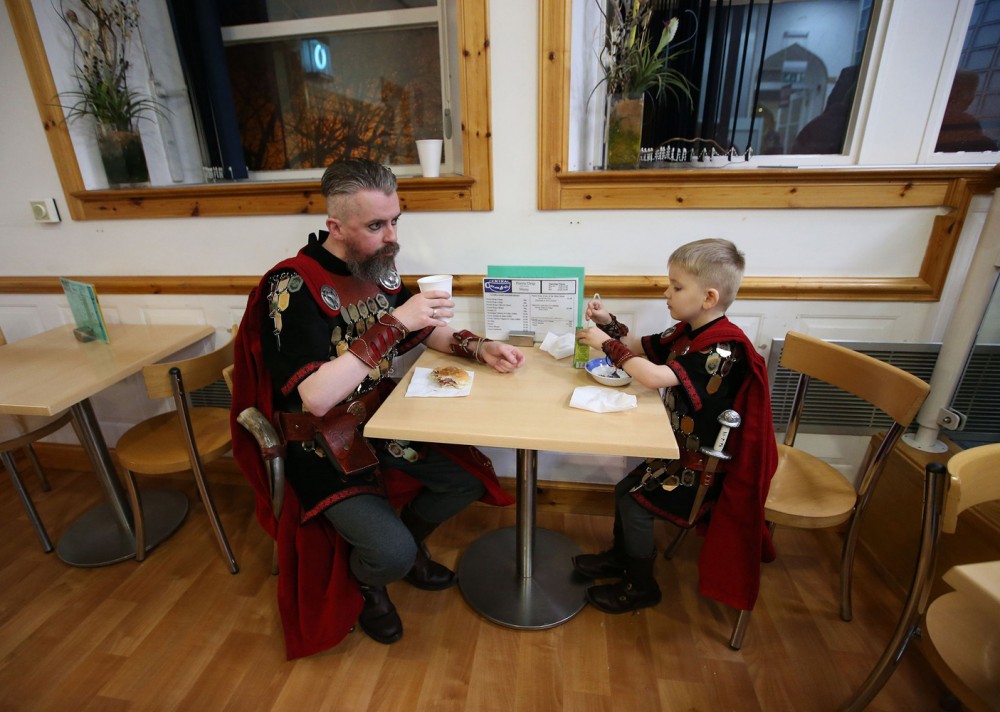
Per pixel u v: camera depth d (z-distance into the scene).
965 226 1.41
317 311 1.13
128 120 1.68
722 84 1.49
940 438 1.57
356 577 1.25
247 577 1.59
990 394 1.47
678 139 1.55
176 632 1.40
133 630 1.41
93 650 1.35
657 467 1.26
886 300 1.51
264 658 1.32
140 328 1.80
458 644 1.36
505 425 1.03
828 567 1.60
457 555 1.68
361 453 1.21
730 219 1.49
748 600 1.23
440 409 1.10
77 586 1.56
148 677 1.27
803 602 1.47
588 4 1.46
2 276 1.90
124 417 2.08
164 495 1.97
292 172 1.80
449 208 1.57
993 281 1.31
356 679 1.27
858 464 1.75
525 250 1.60
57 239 1.82
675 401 1.24
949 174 1.35
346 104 1.69
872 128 1.46
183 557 1.68
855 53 1.44
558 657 1.32
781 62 1.47
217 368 1.49
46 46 1.59
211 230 1.72
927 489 0.87
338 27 1.61
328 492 1.19
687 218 1.50
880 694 1.21
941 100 1.40
